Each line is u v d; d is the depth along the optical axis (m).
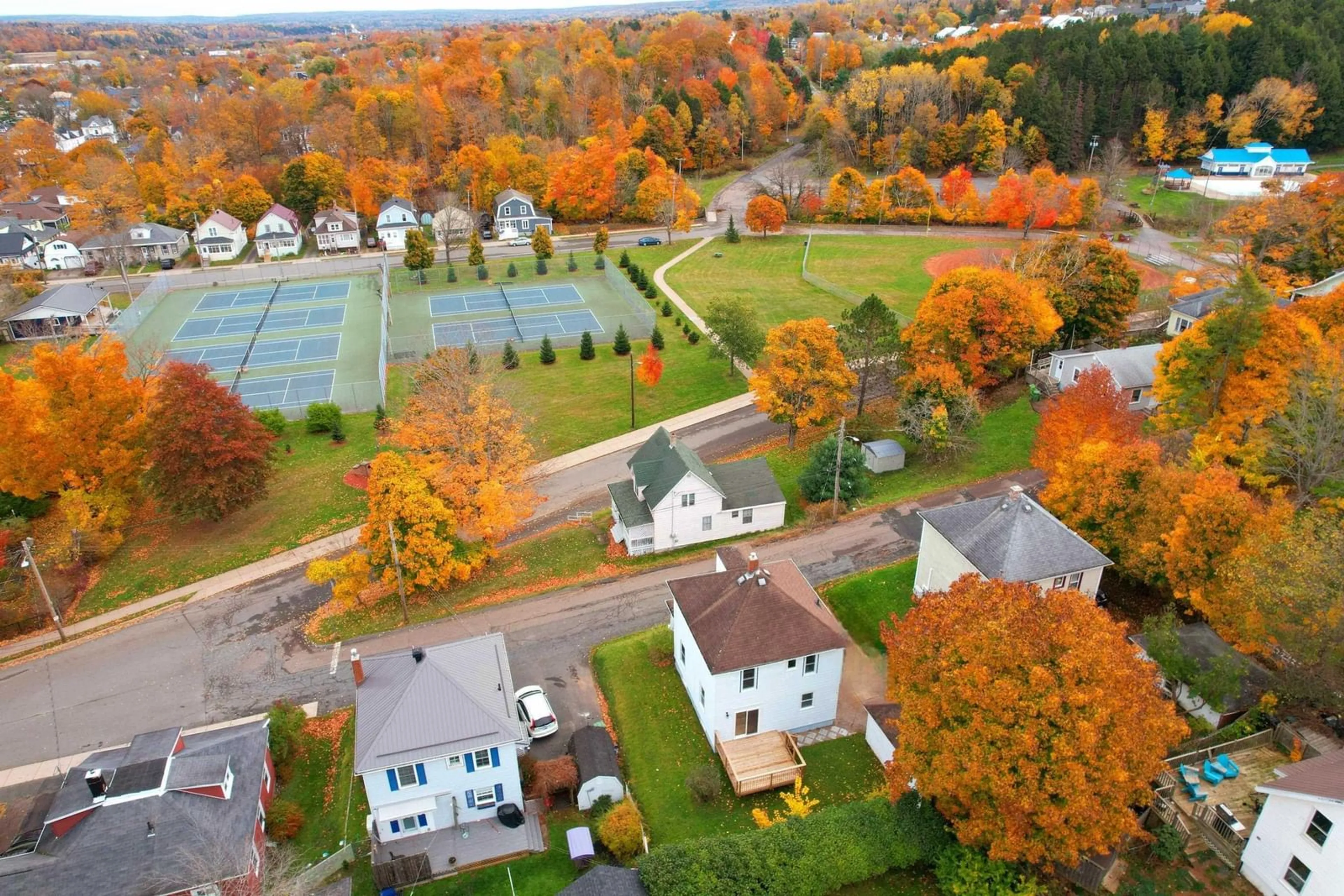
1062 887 26.16
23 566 47.62
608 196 135.50
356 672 33.22
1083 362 63.69
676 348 83.25
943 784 25.14
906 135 145.25
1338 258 80.31
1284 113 133.50
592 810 31.86
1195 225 112.94
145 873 27.30
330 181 139.00
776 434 64.06
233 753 32.16
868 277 103.50
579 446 64.00
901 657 28.62
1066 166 139.38
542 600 45.16
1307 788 23.66
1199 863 26.41
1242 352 47.53
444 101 163.88
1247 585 31.44
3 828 32.31
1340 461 42.44
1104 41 144.25
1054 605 26.70
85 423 52.19
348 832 31.77
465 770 30.88
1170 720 25.56
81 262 120.25
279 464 62.75
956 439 55.91
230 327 94.50
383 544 44.12
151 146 157.88
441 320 94.31
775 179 141.12
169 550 52.47
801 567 46.03
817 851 27.03
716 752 34.28
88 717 38.59
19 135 164.88
